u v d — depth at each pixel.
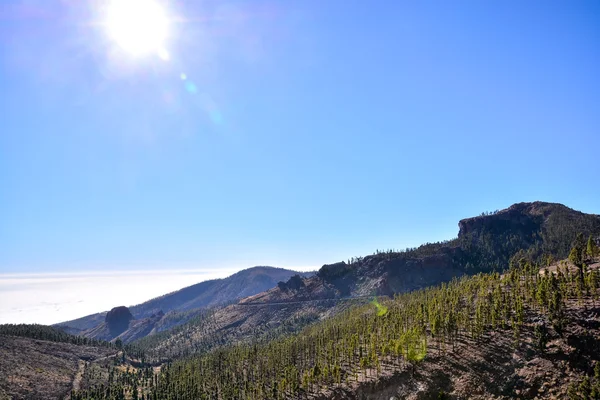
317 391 136.12
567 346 95.81
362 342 162.25
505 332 112.56
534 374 93.12
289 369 165.62
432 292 198.75
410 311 164.88
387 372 121.00
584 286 115.12
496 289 137.75
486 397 94.12
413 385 109.62
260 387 167.00
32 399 185.00
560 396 85.06
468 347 113.81
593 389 79.00
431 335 133.50
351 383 127.19
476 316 122.06
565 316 104.50
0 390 179.88
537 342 99.81
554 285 119.31
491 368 101.19
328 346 171.75
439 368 110.06
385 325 160.12
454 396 98.94
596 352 90.94
